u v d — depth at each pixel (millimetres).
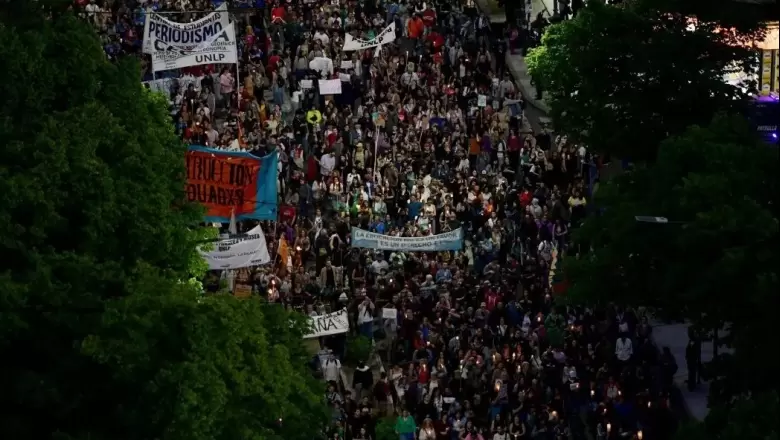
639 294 52781
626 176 55000
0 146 44469
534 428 60188
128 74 49812
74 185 44531
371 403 62344
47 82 46344
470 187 75125
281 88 83375
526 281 68438
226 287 53406
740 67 64250
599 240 53969
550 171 77562
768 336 46969
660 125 61438
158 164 49938
